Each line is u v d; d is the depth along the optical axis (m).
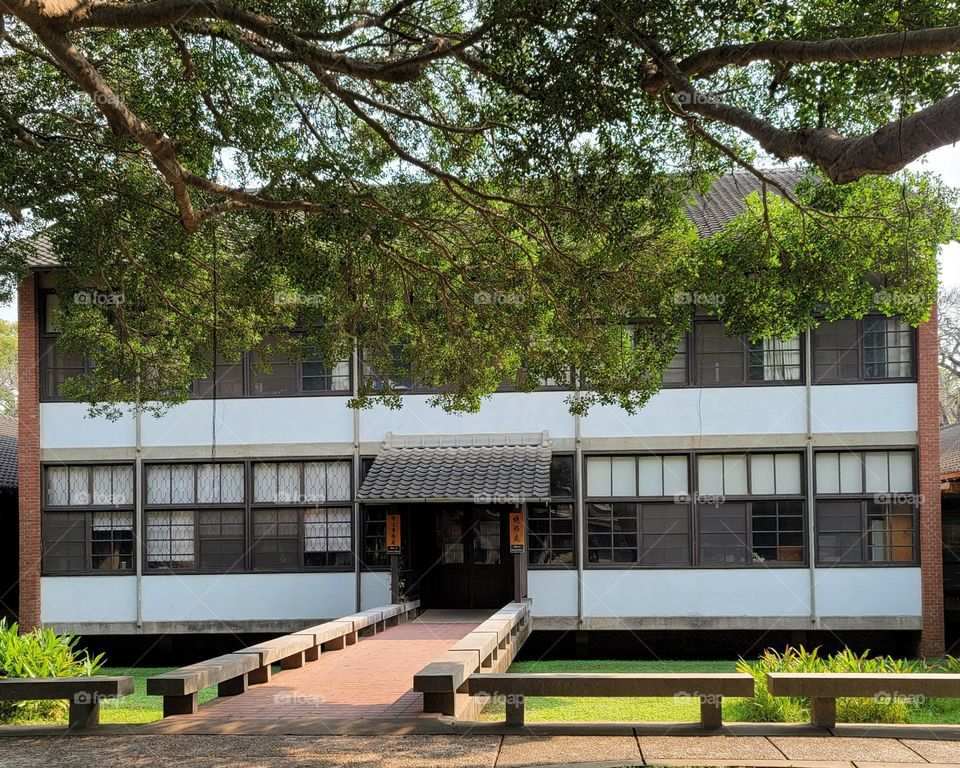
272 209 9.12
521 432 17.62
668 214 8.97
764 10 6.95
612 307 10.11
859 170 5.66
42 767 7.18
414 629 15.46
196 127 8.89
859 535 16.94
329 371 17.98
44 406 17.91
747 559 17.12
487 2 7.57
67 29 7.40
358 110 8.77
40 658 11.83
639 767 6.88
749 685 8.00
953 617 19.20
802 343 17.22
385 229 9.02
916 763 6.99
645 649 17.64
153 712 11.77
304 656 12.12
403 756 7.31
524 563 16.34
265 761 7.21
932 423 16.78
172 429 17.89
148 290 12.22
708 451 17.30
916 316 10.17
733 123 6.82
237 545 17.83
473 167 9.92
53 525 17.86
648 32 6.91
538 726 8.20
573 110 7.22
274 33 7.48
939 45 5.66
